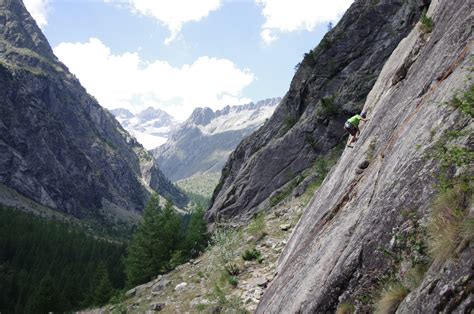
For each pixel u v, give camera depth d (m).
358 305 7.46
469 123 6.88
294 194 35.78
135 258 48.16
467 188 5.84
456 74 8.12
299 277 10.56
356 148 13.04
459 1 10.90
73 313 46.97
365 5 46.16
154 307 23.78
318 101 44.84
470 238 5.27
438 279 5.48
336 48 46.38
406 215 7.09
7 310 87.38
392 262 7.08
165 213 50.78
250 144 61.38
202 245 44.81
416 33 14.73
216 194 69.00
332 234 10.14
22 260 112.31
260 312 12.42
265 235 28.00
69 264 107.00
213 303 20.56
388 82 15.09
